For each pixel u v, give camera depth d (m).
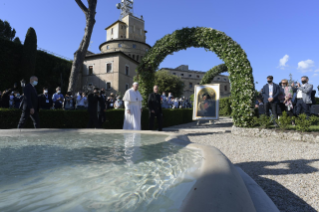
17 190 0.74
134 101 5.56
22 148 1.61
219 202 0.60
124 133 2.55
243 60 6.33
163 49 8.25
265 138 5.25
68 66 24.84
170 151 1.48
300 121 4.98
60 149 1.58
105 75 29.89
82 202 0.64
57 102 8.95
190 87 54.62
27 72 17.30
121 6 44.25
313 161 3.04
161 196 0.69
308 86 6.27
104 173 0.96
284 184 2.19
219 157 1.16
